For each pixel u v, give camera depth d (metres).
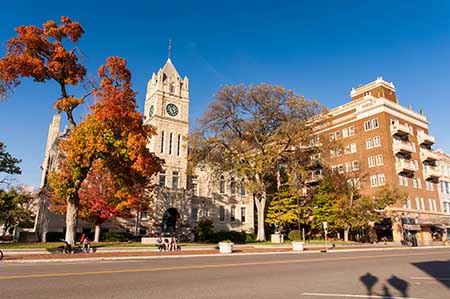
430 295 8.83
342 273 13.27
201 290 9.25
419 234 53.69
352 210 42.22
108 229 42.66
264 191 39.69
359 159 56.00
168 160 50.59
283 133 35.91
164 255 22.11
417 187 54.84
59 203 34.25
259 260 19.48
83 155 23.70
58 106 24.77
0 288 9.25
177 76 55.47
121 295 8.47
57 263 17.19
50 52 24.53
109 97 23.41
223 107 37.88
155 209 45.72
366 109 56.56
